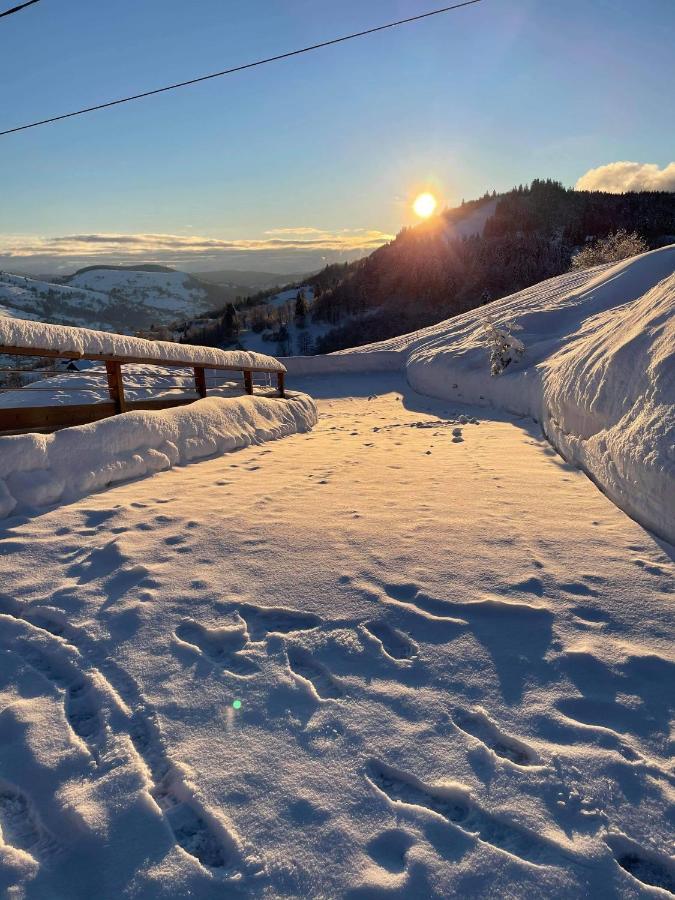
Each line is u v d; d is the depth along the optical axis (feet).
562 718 6.93
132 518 13.51
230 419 24.73
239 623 9.01
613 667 7.91
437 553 11.63
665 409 13.70
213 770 6.14
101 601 9.68
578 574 10.66
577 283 71.00
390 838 5.36
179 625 9.02
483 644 8.50
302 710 7.13
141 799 5.76
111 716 7.02
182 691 7.48
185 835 5.45
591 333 42.86
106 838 5.35
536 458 21.77
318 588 10.16
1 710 7.10
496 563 11.14
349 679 7.73
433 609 9.46
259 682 7.67
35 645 8.50
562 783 5.95
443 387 55.16
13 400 43.60
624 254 107.14
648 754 6.37
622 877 4.94
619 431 15.61
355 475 18.56
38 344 15.61
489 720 6.91
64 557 11.35
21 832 5.49
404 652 8.41
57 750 6.45
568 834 5.38
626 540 12.31
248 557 11.41
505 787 5.91
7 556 11.28
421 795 5.93
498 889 4.84
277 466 20.01
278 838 5.33
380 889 4.83
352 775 6.10
